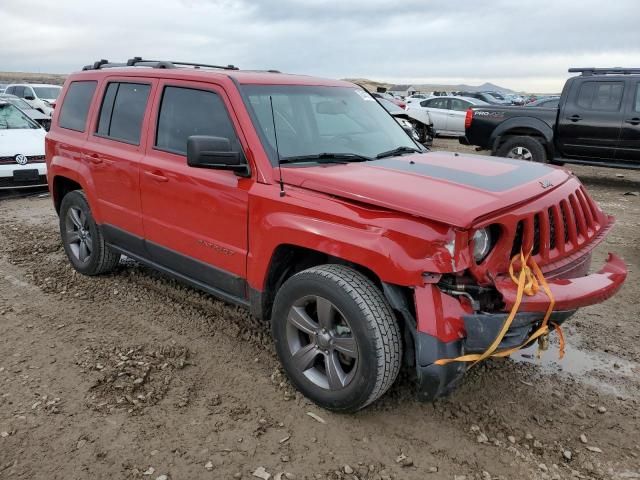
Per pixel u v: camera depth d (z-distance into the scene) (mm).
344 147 3887
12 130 9695
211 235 3793
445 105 19703
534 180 3332
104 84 4887
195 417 3229
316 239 3066
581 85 10398
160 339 4160
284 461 2883
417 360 2787
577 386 3635
